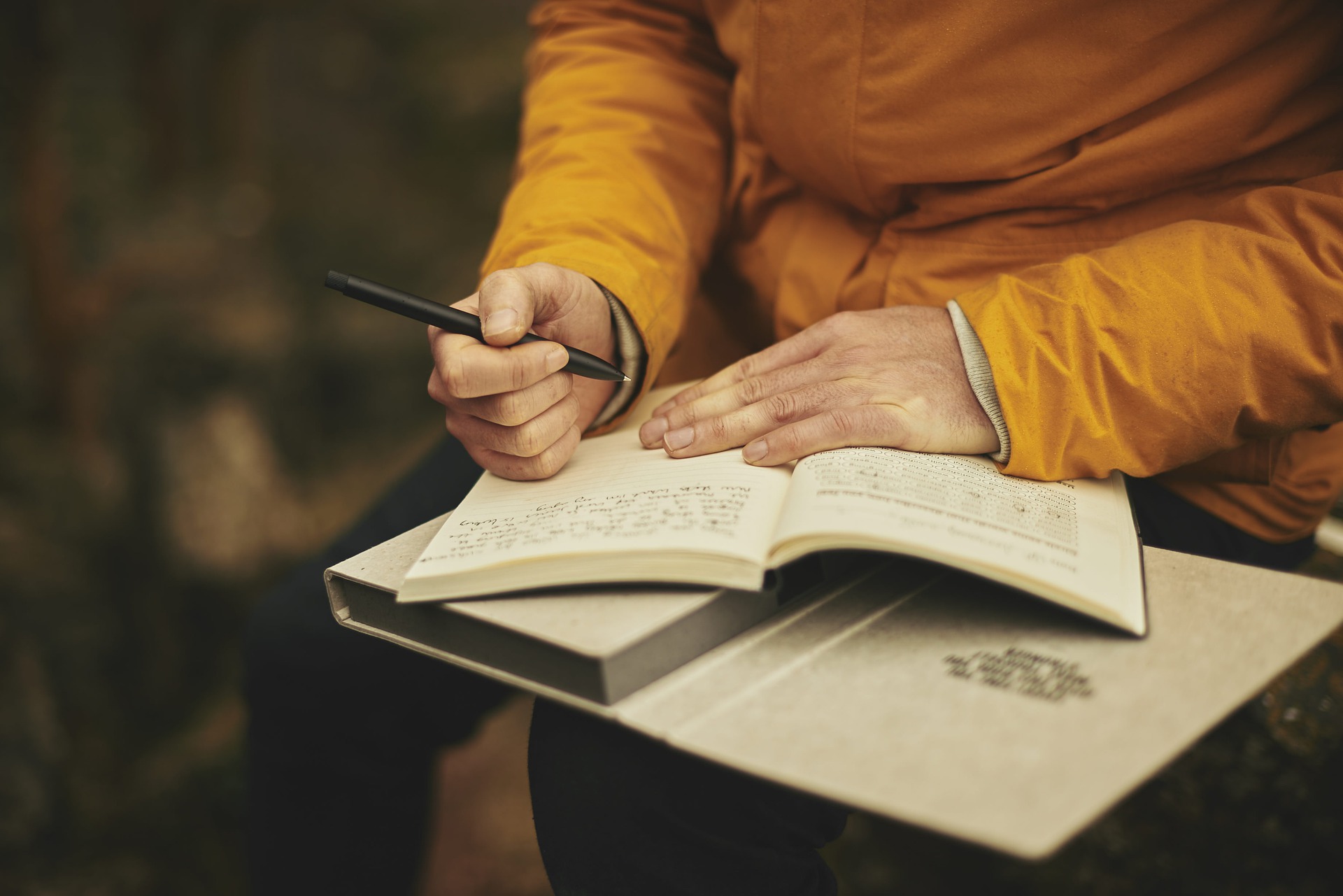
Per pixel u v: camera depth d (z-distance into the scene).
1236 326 0.68
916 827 0.43
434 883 1.54
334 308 3.83
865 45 0.80
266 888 1.03
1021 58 0.75
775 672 0.57
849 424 0.69
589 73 1.07
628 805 0.65
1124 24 0.72
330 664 0.94
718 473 0.70
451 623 0.63
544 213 0.92
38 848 1.63
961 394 0.72
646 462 0.75
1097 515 0.66
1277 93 0.74
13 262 3.13
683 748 0.51
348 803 1.00
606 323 0.83
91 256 3.40
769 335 1.09
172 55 3.93
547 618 0.58
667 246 0.95
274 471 2.70
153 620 2.28
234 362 2.90
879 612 0.62
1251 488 0.87
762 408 0.73
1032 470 0.68
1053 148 0.80
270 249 3.77
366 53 5.63
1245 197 0.74
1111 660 0.55
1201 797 1.12
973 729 0.50
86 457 2.68
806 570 0.65
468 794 1.71
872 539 0.57
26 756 1.68
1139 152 0.77
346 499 3.20
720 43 0.99
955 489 0.65
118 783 1.83
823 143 0.87
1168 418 0.69
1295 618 0.57
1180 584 0.62
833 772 0.47
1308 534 0.94
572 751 0.67
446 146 5.28
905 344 0.76
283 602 0.97
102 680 2.04
